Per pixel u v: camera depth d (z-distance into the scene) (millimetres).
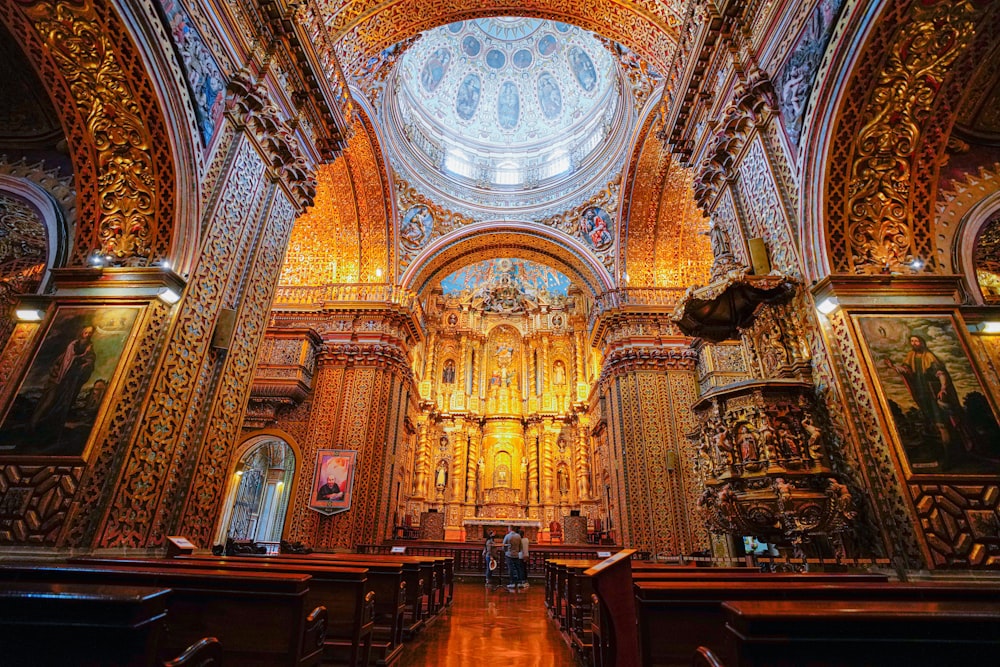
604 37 10961
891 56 4910
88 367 4863
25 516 4301
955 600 2414
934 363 4723
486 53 20578
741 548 10492
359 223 16297
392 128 16406
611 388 15289
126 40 4793
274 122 6883
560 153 19875
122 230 5500
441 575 7734
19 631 1562
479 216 18141
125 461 4602
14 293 7156
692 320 7180
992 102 5898
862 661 1575
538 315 26422
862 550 4562
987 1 4574
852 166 5340
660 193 15305
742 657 1605
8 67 5766
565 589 6012
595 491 20781
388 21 9523
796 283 5543
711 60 7348
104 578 2789
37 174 6371
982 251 6512
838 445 4891
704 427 6262
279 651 2629
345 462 13414
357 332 15430
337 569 3824
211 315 5840
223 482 5879
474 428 24203
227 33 6230
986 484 4250
